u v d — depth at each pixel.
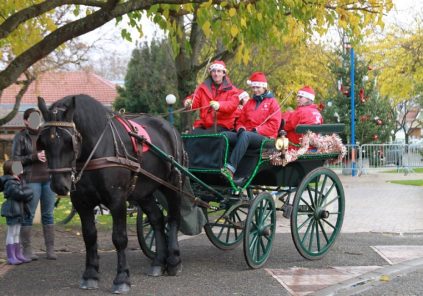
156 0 8.70
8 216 7.89
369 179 22.88
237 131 7.99
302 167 8.60
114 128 6.58
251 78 8.80
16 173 7.83
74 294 6.53
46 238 8.30
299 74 26.06
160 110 27.66
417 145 25.97
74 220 11.92
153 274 7.39
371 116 27.52
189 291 6.68
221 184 8.02
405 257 8.56
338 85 27.42
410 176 24.61
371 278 7.33
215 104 7.97
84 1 9.05
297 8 10.12
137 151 6.76
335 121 26.98
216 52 16.41
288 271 7.66
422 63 31.92
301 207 8.42
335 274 7.52
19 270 7.67
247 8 8.93
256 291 6.69
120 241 6.54
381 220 12.20
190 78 14.91
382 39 32.59
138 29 9.95
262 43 11.20
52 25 11.89
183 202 7.80
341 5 10.73
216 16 9.38
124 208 6.55
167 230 7.90
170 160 7.11
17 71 8.77
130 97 28.39
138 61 28.19
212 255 8.74
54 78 38.38
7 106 38.75
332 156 8.94
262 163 7.92
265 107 8.66
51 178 5.84
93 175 6.34
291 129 9.24
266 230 7.82
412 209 13.89
